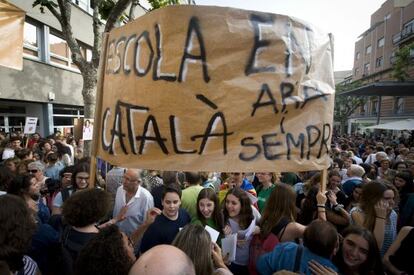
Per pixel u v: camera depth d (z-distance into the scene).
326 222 2.08
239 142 1.90
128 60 2.05
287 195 2.62
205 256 1.78
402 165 6.29
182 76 1.87
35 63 10.95
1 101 10.52
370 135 34.88
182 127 1.89
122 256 1.51
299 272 2.01
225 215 2.98
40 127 11.88
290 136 1.98
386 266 2.55
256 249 2.65
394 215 3.10
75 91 13.79
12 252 1.52
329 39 2.20
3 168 3.33
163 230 2.64
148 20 1.95
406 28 33.44
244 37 1.88
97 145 2.30
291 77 1.97
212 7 1.85
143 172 4.91
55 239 2.15
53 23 11.74
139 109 1.97
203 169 1.88
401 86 17.02
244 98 1.89
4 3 3.99
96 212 2.10
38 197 3.02
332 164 6.18
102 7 7.89
